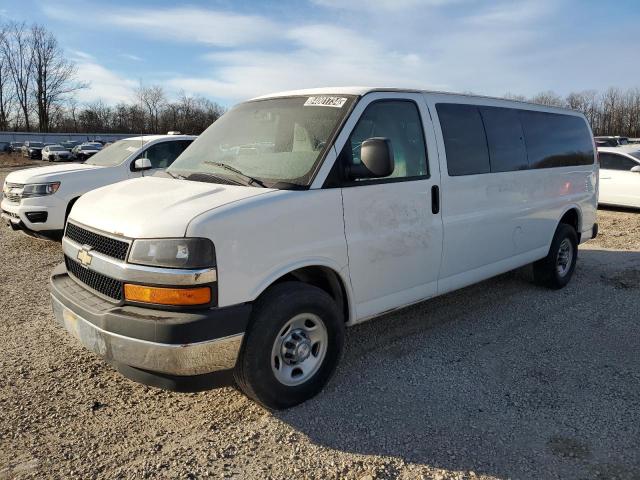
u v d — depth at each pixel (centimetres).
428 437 315
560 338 471
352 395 363
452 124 450
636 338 472
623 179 1277
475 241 469
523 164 530
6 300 556
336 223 350
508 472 284
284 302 320
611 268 725
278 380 329
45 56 7862
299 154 362
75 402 350
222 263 292
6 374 386
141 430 319
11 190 812
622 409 348
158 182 373
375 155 336
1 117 7919
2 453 292
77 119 8162
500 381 388
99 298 320
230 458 293
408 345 452
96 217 335
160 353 281
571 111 639
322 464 288
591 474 282
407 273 407
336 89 399
